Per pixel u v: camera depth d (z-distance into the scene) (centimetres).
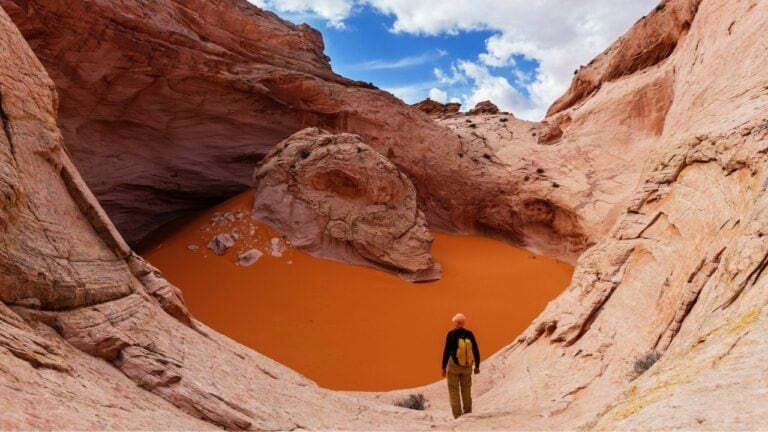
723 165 920
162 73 2797
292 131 3459
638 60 3469
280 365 1059
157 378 596
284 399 767
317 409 798
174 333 763
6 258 532
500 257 3281
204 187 3188
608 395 864
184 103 2986
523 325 2319
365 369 1873
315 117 3534
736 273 540
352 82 3859
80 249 699
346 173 2838
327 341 2022
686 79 1961
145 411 494
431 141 3859
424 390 1522
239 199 2955
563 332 1208
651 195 1209
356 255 2730
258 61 3372
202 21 3127
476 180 3791
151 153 2945
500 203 3703
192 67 2897
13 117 669
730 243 789
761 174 756
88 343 577
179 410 573
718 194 912
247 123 3266
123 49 2606
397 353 2000
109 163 2784
